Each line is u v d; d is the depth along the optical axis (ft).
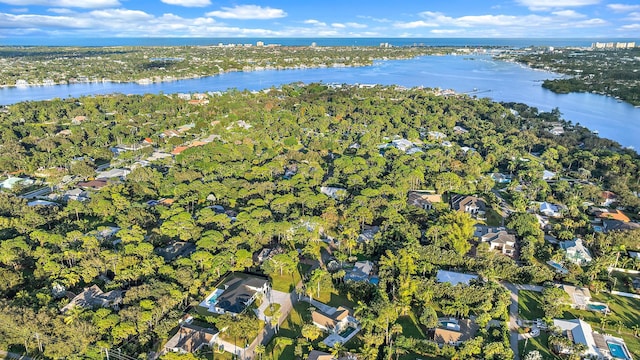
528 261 446.19
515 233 506.48
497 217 566.77
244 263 422.82
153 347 326.24
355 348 328.90
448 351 318.86
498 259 436.76
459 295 376.27
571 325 345.92
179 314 350.84
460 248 446.19
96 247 424.46
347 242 456.45
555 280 424.87
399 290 375.04
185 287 377.91
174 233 472.03
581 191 622.54
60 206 564.71
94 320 320.91
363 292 386.93
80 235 448.65
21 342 315.58
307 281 410.93
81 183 651.66
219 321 337.31
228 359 315.99
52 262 398.01
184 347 317.42
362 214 516.73
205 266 414.00
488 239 484.74
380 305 344.69
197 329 336.08
